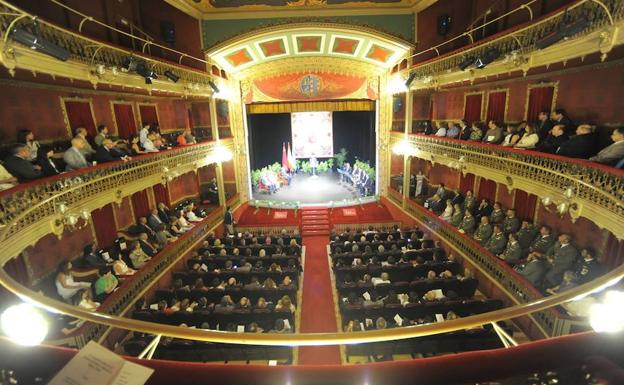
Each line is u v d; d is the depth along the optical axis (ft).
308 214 72.95
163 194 59.77
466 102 58.44
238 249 52.06
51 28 27.96
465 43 54.34
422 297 39.86
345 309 35.83
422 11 59.93
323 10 60.59
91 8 40.45
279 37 63.31
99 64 32.76
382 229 68.59
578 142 29.35
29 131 31.53
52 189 28.14
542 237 39.47
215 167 70.69
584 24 24.66
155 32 53.88
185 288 40.34
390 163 76.48
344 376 7.82
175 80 45.57
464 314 35.29
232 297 40.14
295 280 44.62
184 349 31.96
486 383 7.57
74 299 33.88
